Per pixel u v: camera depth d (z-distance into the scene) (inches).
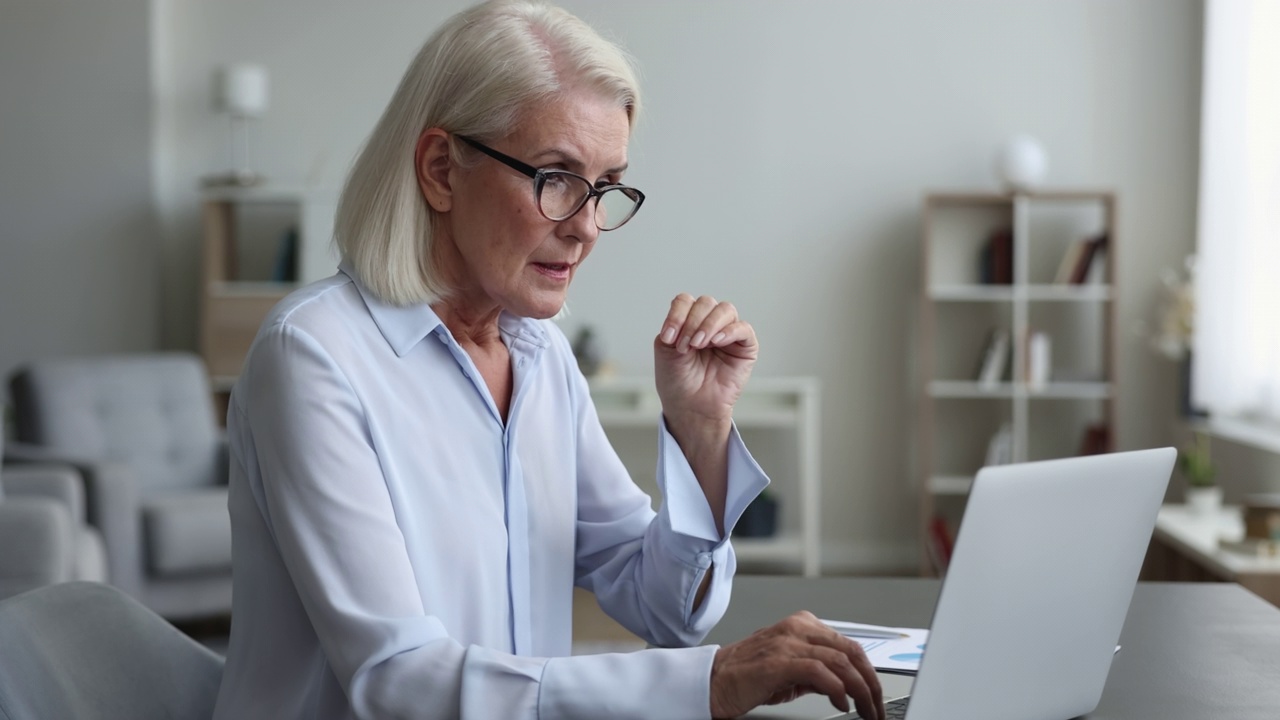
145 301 223.8
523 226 46.4
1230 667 49.2
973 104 221.6
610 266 224.1
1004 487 35.9
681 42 223.1
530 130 46.0
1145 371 221.3
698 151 223.9
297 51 224.8
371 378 46.3
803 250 223.9
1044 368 209.3
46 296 224.1
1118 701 44.8
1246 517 145.4
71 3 221.8
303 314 45.9
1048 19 220.4
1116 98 220.1
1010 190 210.4
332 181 224.7
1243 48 185.5
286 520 42.9
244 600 47.7
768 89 223.0
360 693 40.7
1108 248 207.9
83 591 49.1
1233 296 189.8
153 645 49.9
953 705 37.3
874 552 224.7
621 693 39.7
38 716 43.0
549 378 53.7
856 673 38.9
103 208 223.1
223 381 213.0
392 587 42.2
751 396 211.3
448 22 48.1
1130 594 42.8
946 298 221.5
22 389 179.9
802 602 60.6
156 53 223.6
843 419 224.4
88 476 153.3
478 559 47.8
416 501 46.6
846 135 222.8
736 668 39.6
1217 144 192.7
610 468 56.0
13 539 121.3
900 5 221.5
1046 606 38.9
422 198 48.0
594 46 47.3
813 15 222.2
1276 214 180.2
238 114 219.1
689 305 49.1
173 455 185.8
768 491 227.0
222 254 216.7
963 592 35.9
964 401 223.1
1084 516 39.0
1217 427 201.2
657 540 50.9
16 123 222.8
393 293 47.3
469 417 48.6
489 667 40.2
